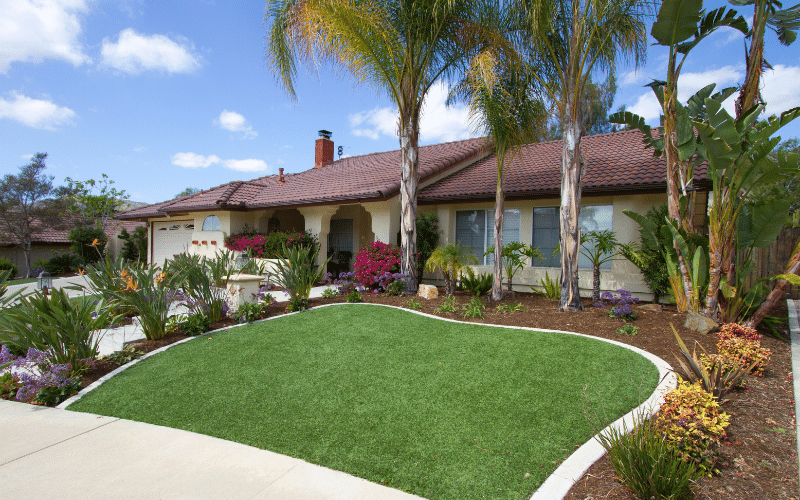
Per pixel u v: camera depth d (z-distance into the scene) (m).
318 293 11.92
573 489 3.10
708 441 3.21
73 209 34.50
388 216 13.44
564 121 8.73
